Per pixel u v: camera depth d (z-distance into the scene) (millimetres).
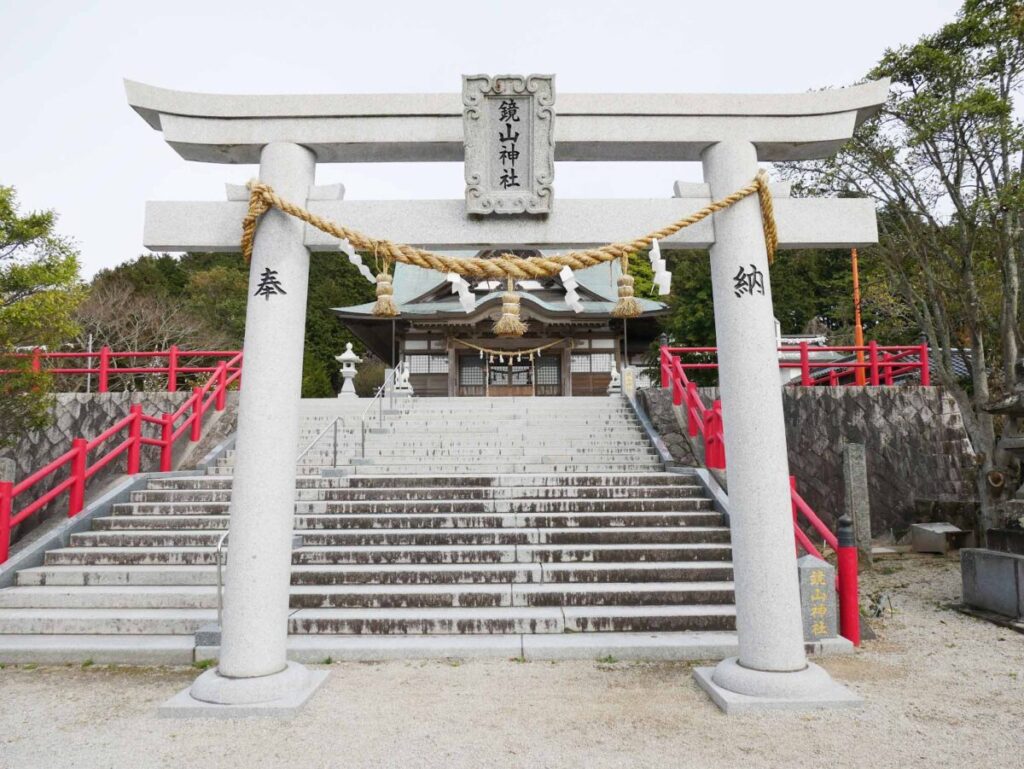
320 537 7766
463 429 12828
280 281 4746
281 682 4504
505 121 4828
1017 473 8984
